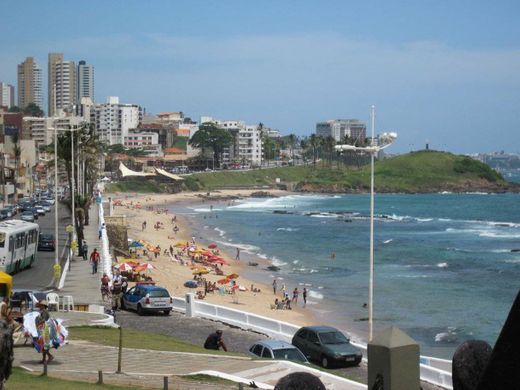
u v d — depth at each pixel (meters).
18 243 55.66
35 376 20.80
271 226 168.12
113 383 20.52
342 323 58.69
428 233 155.12
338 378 24.33
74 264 63.38
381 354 6.98
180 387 20.45
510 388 4.80
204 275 85.00
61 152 91.81
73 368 22.98
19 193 172.38
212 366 24.73
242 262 103.00
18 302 35.59
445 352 48.06
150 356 26.08
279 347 27.62
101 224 88.19
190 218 185.25
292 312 63.28
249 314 39.94
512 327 4.80
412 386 6.95
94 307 39.31
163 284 71.62
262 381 22.69
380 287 79.94
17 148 178.38
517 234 153.12
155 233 137.00
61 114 86.31
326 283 83.25
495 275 90.25
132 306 42.81
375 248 123.81
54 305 37.59
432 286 80.69
